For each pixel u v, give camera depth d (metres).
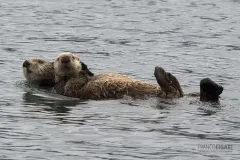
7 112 23.42
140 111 23.33
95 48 35.78
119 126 21.61
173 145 19.83
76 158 18.78
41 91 27.08
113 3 51.06
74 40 37.81
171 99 24.61
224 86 27.86
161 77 24.41
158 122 21.98
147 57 33.78
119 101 24.81
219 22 43.78
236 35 39.72
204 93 24.06
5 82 28.44
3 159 18.67
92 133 20.92
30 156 18.94
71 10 47.75
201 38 38.72
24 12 46.41
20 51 34.72
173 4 50.84
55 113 23.28
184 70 31.09
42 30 40.41
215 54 34.66
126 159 18.72
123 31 40.56
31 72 28.25
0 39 37.44
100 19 44.47
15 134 20.84
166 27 42.00
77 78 26.48
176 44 37.06
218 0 52.72
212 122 21.94
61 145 19.84
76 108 23.95
